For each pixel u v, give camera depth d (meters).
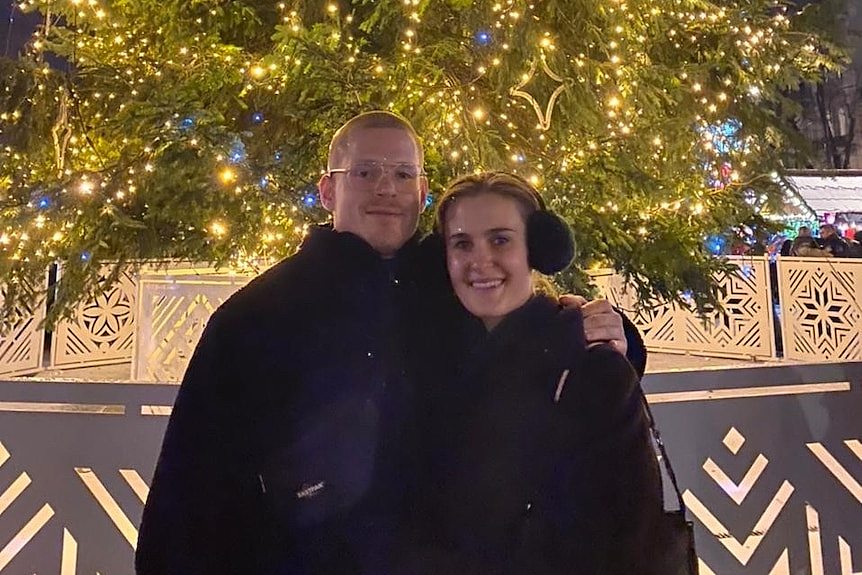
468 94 4.25
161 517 1.46
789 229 4.87
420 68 3.86
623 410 1.30
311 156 3.87
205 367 1.49
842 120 16.70
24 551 2.31
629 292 6.78
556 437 1.30
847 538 2.51
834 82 16.59
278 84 4.14
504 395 1.33
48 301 4.62
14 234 3.60
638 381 1.35
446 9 4.18
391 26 4.31
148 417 2.32
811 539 2.49
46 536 2.32
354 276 1.49
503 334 1.37
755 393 2.49
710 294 4.54
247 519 1.49
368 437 1.42
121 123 3.98
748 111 5.27
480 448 1.32
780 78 5.41
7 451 2.34
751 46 5.02
